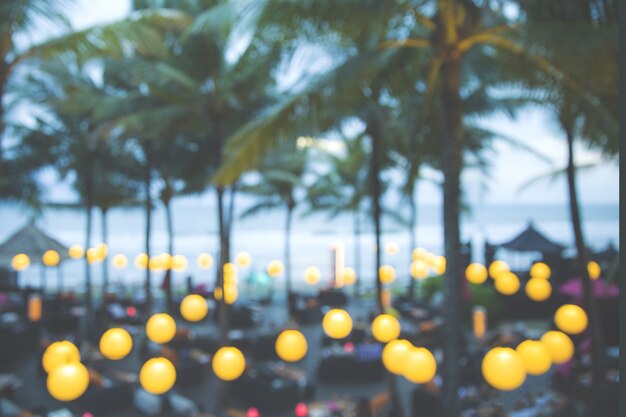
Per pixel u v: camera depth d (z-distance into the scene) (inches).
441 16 223.5
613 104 225.5
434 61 267.9
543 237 691.4
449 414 228.5
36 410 323.9
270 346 535.8
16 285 869.2
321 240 2610.7
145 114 414.0
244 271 1370.6
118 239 2780.5
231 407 406.9
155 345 526.3
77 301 773.3
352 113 339.3
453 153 229.0
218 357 213.5
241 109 434.3
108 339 199.6
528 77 239.9
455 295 229.9
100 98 483.2
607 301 478.9
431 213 4845.0
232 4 197.2
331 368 466.9
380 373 470.9
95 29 253.8
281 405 389.7
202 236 3016.7
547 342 189.2
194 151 570.3
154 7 379.2
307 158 824.3
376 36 257.6
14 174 570.6
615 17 180.7
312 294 895.1
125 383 402.9
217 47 373.1
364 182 740.0
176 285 1019.9
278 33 219.6
